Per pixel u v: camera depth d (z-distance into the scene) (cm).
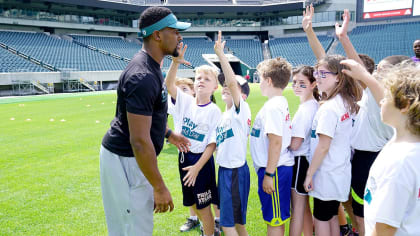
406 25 3631
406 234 143
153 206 222
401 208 139
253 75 3778
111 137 211
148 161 191
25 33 3359
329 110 249
